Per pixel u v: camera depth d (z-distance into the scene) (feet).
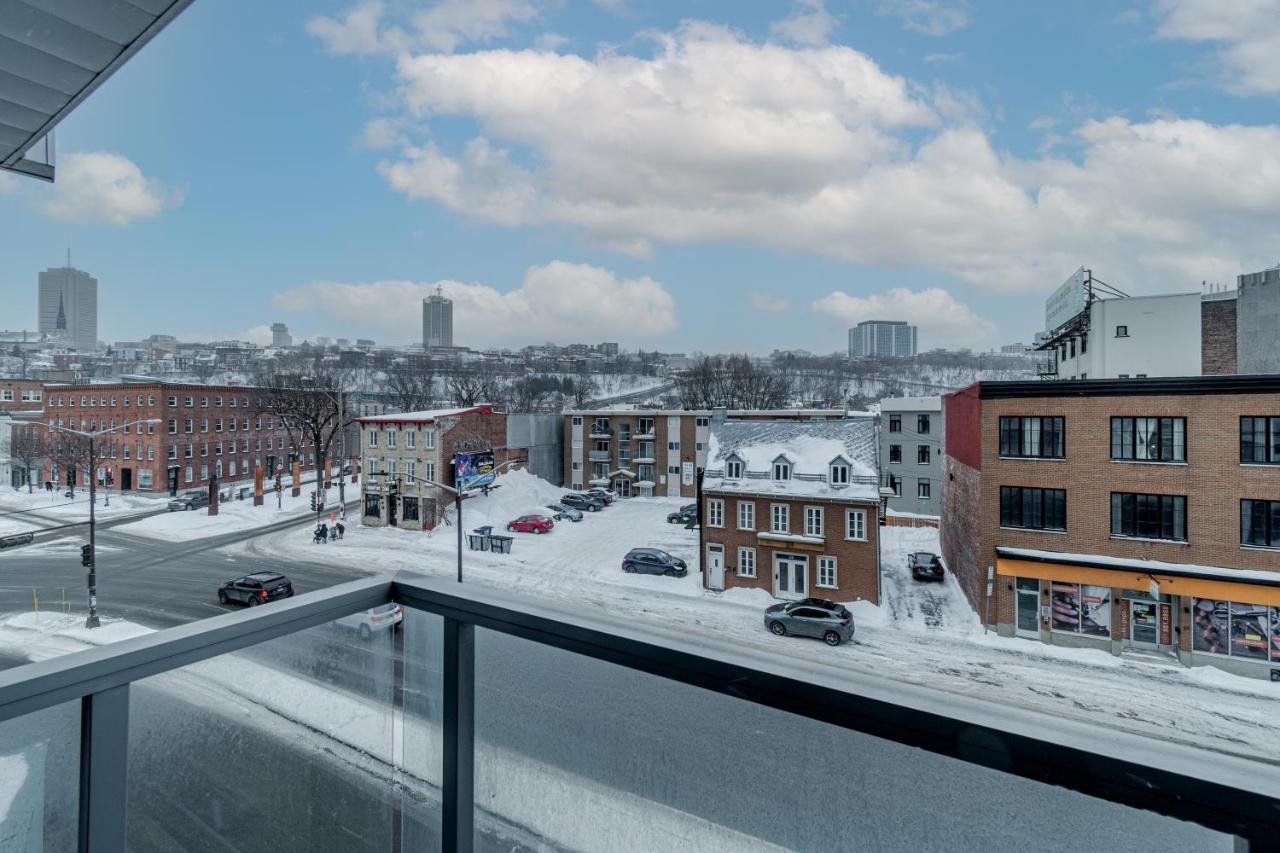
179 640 4.69
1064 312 113.29
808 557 77.61
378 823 5.75
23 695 3.93
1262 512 56.59
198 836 4.91
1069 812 3.35
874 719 3.76
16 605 77.87
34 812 4.20
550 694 5.36
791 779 4.26
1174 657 59.21
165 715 4.84
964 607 73.92
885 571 89.66
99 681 4.30
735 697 4.27
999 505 67.21
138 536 118.93
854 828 4.02
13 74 10.05
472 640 5.80
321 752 5.54
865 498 74.90
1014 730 3.37
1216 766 2.97
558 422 173.17
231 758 5.17
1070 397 63.93
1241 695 52.47
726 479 83.51
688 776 4.68
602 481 165.68
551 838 5.14
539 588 83.97
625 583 85.92
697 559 97.60
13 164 13.07
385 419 125.80
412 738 5.81
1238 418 57.41
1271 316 88.79
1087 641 62.54
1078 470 63.62
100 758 4.34
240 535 119.96
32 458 167.84
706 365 293.02
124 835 4.49
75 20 8.82
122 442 165.78
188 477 168.35
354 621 5.87
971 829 3.63
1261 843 2.78
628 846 4.80
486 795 5.54
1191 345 94.43
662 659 4.54
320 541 112.37
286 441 202.18
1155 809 3.06
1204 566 58.34
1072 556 63.05
